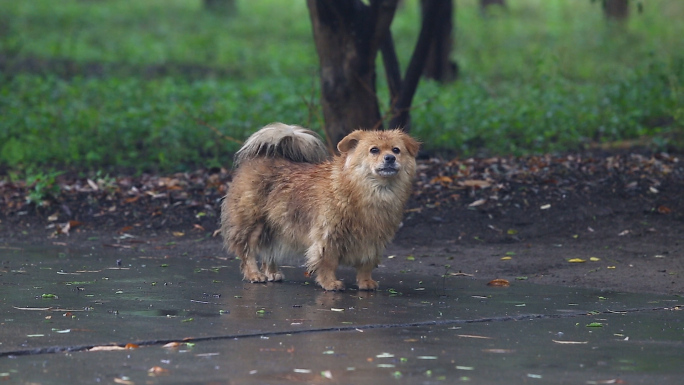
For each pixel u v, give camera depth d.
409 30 34.53
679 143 15.51
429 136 16.95
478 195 12.80
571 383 5.19
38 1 38.56
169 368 5.37
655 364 5.67
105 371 5.29
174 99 19.50
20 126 17.48
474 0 44.16
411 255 10.80
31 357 5.61
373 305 7.73
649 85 18.59
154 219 12.69
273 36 36.03
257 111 18.02
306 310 7.41
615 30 29.39
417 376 5.28
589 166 13.95
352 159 8.35
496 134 16.89
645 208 12.16
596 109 18.22
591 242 11.15
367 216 8.35
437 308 7.62
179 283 8.80
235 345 6.01
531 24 36.47
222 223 9.43
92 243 11.64
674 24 31.64
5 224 12.62
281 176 9.01
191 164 15.99
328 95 13.50
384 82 22.92
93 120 17.58
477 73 26.12
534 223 11.90
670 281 9.10
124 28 35.66
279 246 9.11
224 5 41.72
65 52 28.33
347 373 5.32
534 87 19.22
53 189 13.35
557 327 6.84
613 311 7.60
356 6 13.18
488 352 5.93
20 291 8.09
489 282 9.09
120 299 7.77
